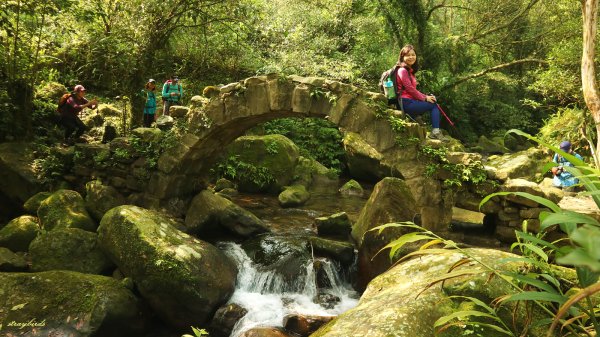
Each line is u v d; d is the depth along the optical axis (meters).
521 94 19.55
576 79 11.00
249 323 5.09
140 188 7.38
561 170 6.42
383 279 2.91
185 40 11.55
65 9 7.76
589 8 6.53
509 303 2.24
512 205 5.36
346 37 15.02
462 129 17.67
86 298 4.75
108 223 5.62
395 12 14.57
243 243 6.83
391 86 5.99
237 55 12.33
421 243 5.25
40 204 6.73
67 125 8.69
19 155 7.72
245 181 10.33
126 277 5.37
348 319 2.40
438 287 2.44
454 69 16.20
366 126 5.89
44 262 5.58
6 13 7.46
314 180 11.77
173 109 7.23
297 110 6.25
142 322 5.11
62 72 10.62
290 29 13.86
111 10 9.49
